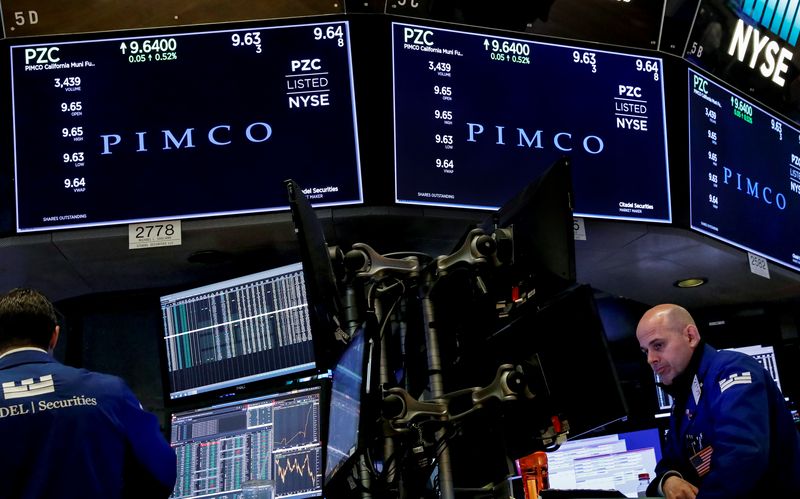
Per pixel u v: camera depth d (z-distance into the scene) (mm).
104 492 2498
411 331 3393
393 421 2793
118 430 2578
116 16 4082
